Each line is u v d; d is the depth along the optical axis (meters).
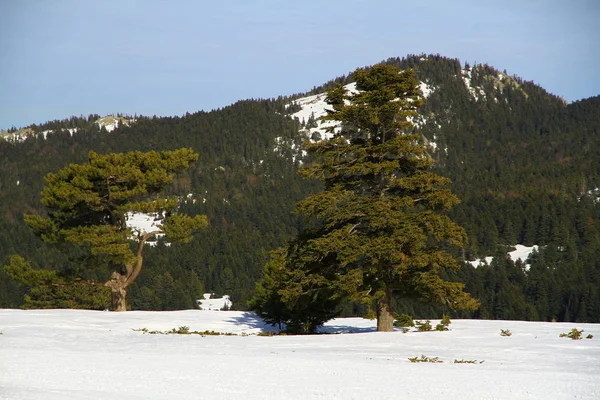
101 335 49.09
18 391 23.28
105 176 74.19
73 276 79.69
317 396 23.72
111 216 78.69
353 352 38.47
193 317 67.12
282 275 53.50
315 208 51.94
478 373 29.66
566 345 40.88
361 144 53.50
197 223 78.62
